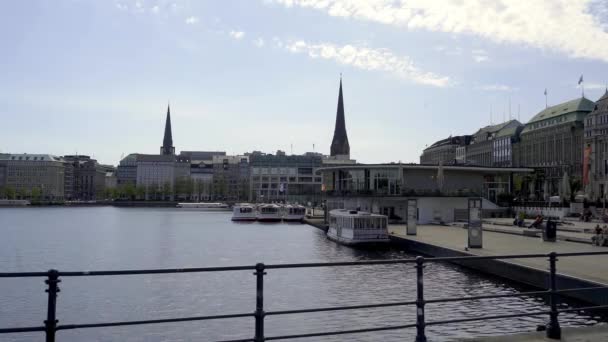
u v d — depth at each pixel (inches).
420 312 428.5
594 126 5930.1
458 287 1469.0
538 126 7278.5
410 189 3843.5
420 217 3666.3
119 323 356.5
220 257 2402.8
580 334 472.4
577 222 3198.8
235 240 3257.9
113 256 2477.9
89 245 3002.0
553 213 3750.0
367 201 3858.3
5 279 1684.3
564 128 6628.9
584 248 1857.8
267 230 4180.6
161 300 1398.9
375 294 1421.0
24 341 1080.2
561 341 450.9
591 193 5477.4
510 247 1916.8
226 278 1684.3
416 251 2267.5
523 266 1427.2
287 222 5408.5
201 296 1440.7
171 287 1555.1
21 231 4146.2
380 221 2669.8
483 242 2107.5
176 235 3695.9
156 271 359.3
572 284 1197.7
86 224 5142.7
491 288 1441.9
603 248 1841.8
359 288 1502.2
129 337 1081.4
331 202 4239.7
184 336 1084.5
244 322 1170.0
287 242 3088.1
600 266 1417.3
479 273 1683.1
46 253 2623.0
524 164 7549.2
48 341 335.6
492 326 1080.8
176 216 7086.6
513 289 1413.6
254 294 1451.8
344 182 4114.2
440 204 3678.6
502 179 4099.4
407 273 1736.0
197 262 2251.5
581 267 1395.2
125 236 3627.0
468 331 1047.6
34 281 1657.2
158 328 1136.8
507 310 1202.0
